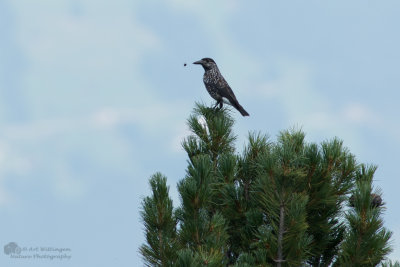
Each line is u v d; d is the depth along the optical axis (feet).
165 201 39.22
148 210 39.37
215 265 33.37
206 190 38.04
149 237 39.47
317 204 38.60
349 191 40.16
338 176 40.32
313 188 38.50
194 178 38.52
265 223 38.99
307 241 36.29
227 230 41.73
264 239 36.06
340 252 38.17
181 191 38.81
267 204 36.42
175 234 39.86
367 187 36.37
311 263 41.63
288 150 35.40
